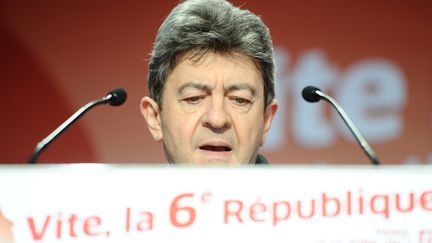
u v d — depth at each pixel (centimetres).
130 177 229
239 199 229
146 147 892
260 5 911
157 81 369
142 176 230
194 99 354
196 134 353
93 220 228
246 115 354
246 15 361
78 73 905
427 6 930
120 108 895
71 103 903
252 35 355
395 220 232
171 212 228
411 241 231
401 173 234
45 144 390
